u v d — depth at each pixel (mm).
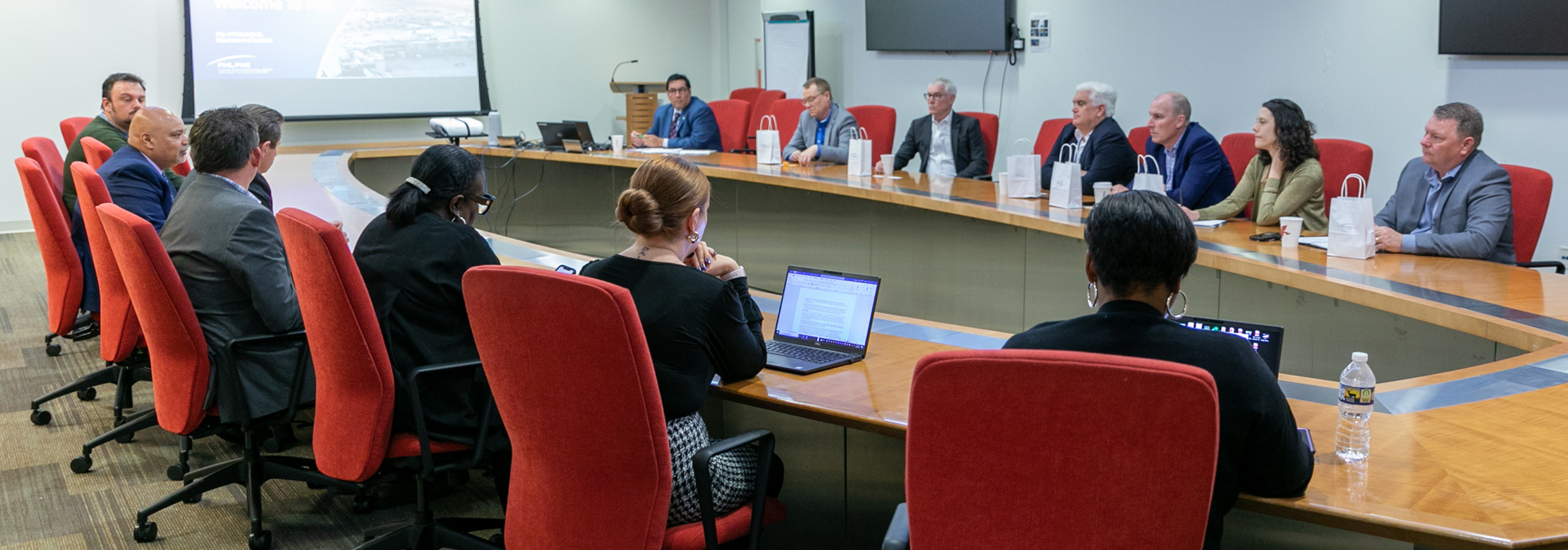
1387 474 1402
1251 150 4289
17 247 6547
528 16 8648
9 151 7020
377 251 2082
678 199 1772
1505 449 1484
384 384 1945
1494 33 4199
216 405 2379
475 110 8477
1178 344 1259
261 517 2475
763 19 8523
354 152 6594
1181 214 1311
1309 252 3096
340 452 1997
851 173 4973
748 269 5395
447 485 2797
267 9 7656
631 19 9055
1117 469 1096
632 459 1542
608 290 1439
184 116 7500
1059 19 6273
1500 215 3025
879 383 1910
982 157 5445
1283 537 1603
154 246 2123
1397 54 4656
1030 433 1117
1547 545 1195
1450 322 2365
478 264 2086
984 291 4152
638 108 8438
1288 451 1266
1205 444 1058
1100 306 1405
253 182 2969
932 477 1189
